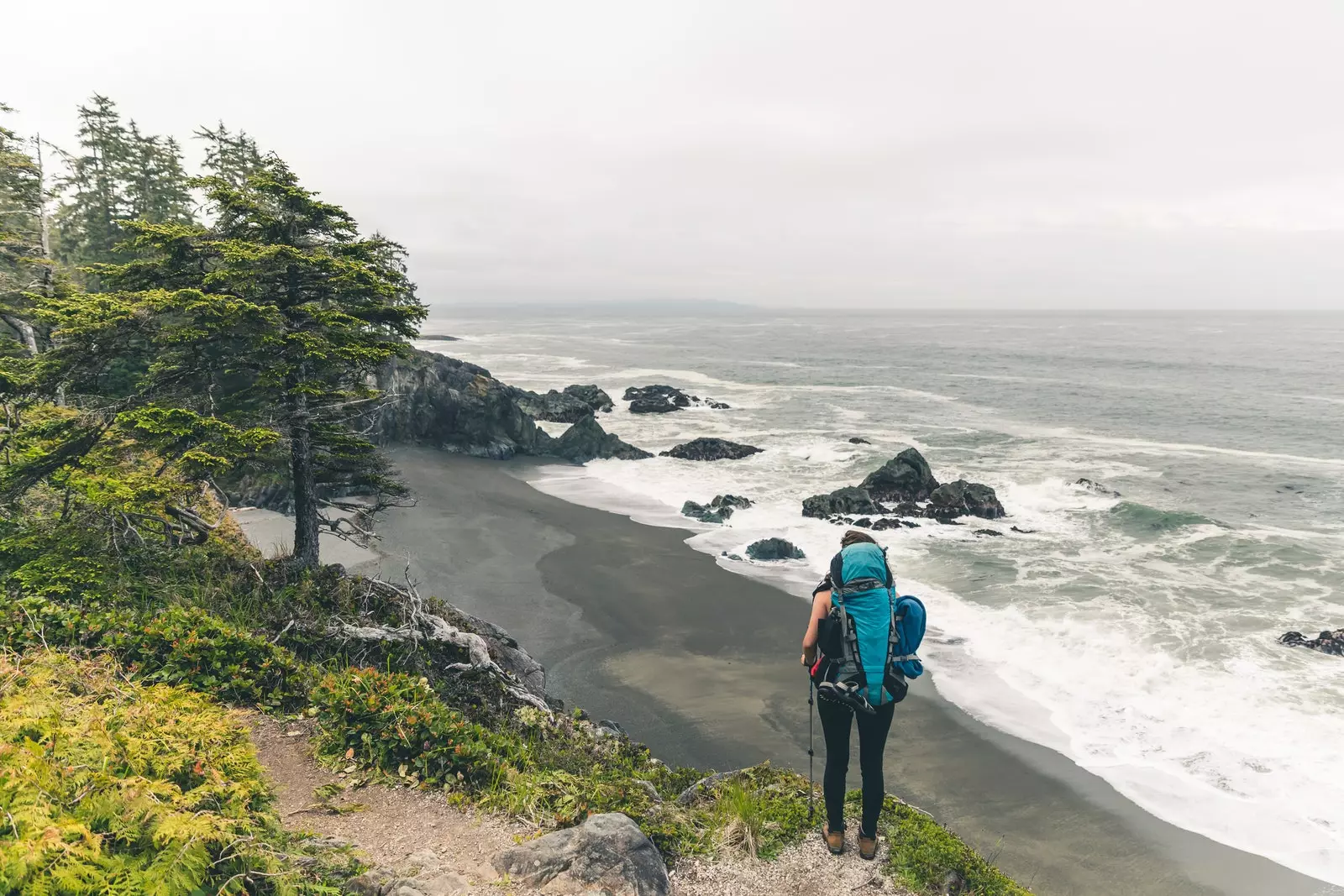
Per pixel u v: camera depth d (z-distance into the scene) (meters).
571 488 37.09
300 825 5.45
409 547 26.02
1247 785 13.08
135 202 41.31
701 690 17.06
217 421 11.44
